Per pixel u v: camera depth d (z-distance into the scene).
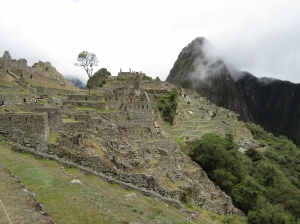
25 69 74.56
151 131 58.84
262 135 153.12
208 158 57.81
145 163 37.84
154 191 31.22
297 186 84.00
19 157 23.06
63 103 55.31
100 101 66.75
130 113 62.94
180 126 82.31
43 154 25.83
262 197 48.09
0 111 30.31
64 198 16.86
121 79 118.94
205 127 91.12
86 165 27.45
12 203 14.03
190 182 39.97
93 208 16.66
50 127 32.44
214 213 38.50
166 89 105.69
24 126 27.16
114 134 43.19
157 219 20.25
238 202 47.25
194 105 122.19
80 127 37.12
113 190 24.19
